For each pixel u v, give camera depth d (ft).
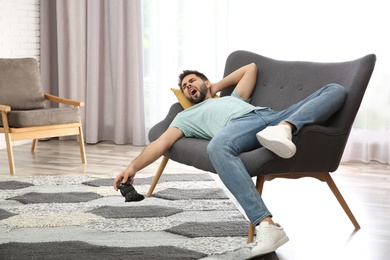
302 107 10.19
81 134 16.92
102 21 20.43
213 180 14.35
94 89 20.35
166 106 19.92
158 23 19.63
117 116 20.26
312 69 11.99
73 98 20.67
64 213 11.43
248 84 12.47
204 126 11.50
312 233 10.61
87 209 11.74
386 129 17.48
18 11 19.89
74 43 20.52
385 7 17.24
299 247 9.84
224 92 12.93
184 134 11.62
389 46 17.26
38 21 20.83
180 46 19.67
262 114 11.12
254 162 9.68
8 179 14.43
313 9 17.93
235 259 9.09
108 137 20.98
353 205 12.59
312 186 14.25
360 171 16.33
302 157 10.00
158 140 11.35
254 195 9.48
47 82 21.07
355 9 17.51
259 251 8.96
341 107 10.53
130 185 10.66
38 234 10.19
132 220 11.02
